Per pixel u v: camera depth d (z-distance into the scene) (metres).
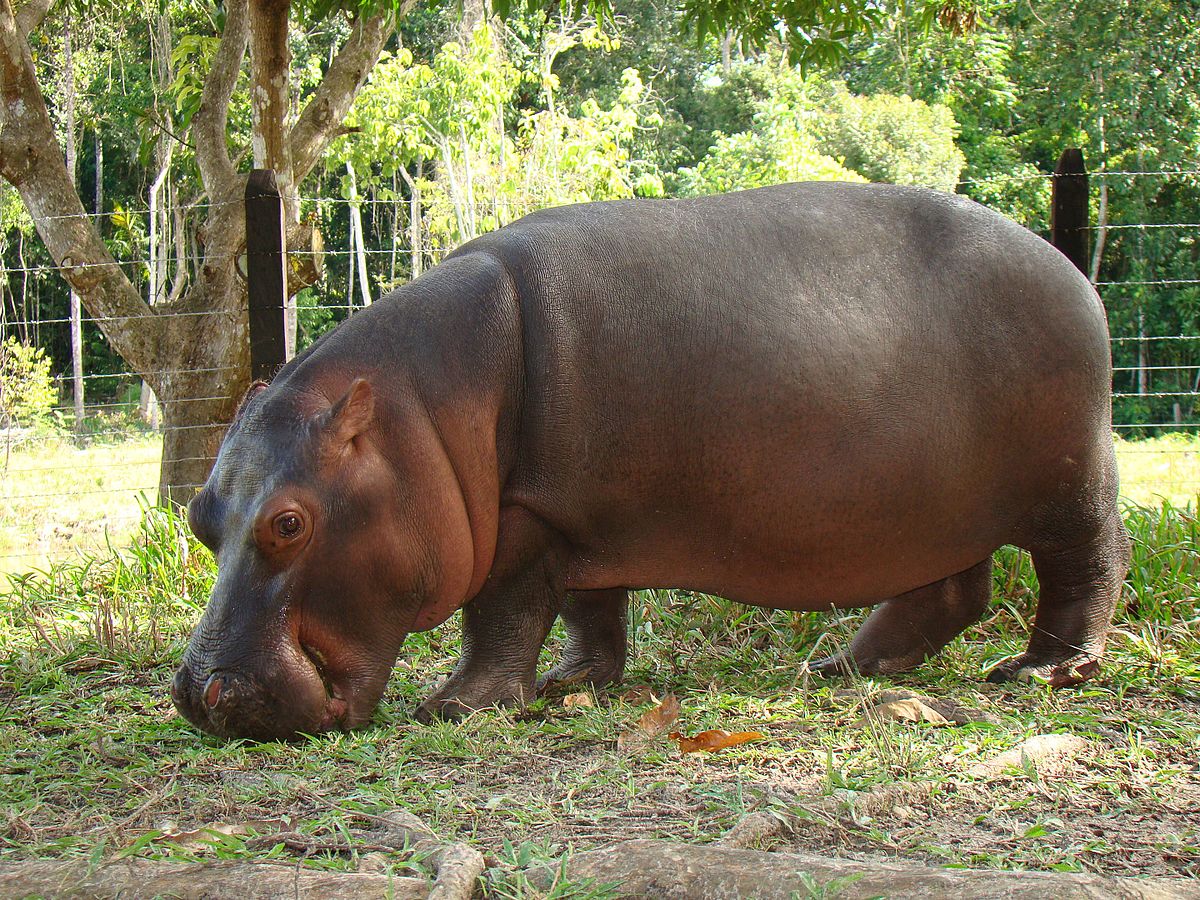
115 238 27.02
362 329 4.27
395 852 2.85
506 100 23.89
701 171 26.78
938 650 5.11
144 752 4.03
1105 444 4.73
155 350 8.65
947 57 26.84
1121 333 22.61
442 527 4.11
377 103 22.20
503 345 4.25
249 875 2.54
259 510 3.88
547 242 4.42
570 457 4.29
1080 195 6.40
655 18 33.75
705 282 4.38
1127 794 3.41
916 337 4.43
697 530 4.46
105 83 27.69
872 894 2.38
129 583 6.62
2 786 3.60
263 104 8.62
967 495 4.54
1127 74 22.75
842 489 4.40
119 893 2.51
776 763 3.70
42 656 5.44
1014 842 2.99
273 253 6.76
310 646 3.99
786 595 4.62
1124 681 4.67
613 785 3.50
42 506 13.05
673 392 4.30
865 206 4.69
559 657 5.47
